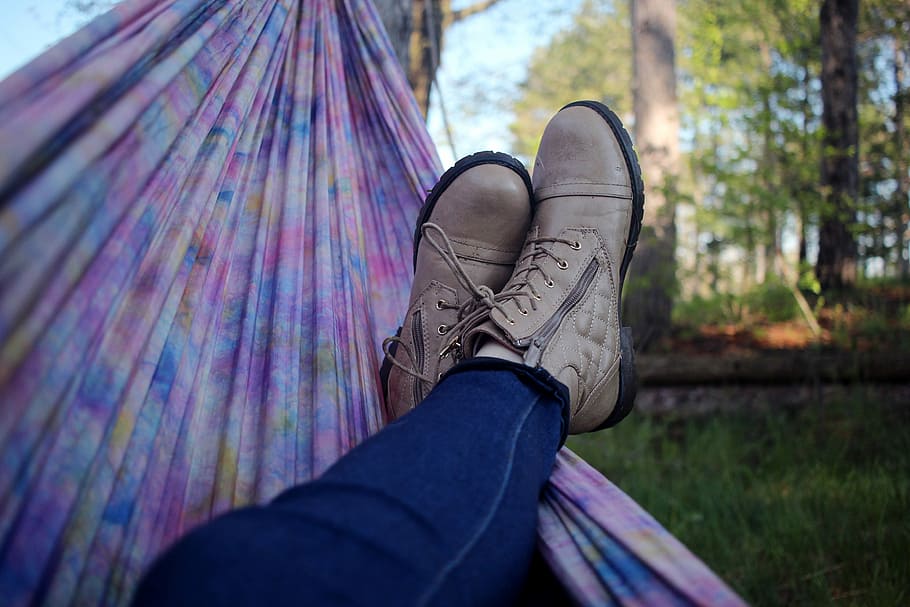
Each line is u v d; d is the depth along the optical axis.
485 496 0.68
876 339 4.50
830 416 3.60
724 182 4.39
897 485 2.41
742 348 4.71
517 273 1.13
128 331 0.69
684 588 0.60
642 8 5.46
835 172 5.55
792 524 2.13
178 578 0.49
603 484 0.83
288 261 1.07
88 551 0.61
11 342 0.45
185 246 0.81
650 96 5.35
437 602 0.55
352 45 1.45
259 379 0.95
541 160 1.26
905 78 8.59
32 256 0.46
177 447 0.78
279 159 1.19
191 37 0.84
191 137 0.85
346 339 1.06
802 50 4.75
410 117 1.42
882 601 1.62
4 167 0.45
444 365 1.09
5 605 0.51
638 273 5.07
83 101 0.54
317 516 0.56
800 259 6.14
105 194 0.56
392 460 0.68
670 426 3.81
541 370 0.92
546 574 0.76
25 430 0.50
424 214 1.20
